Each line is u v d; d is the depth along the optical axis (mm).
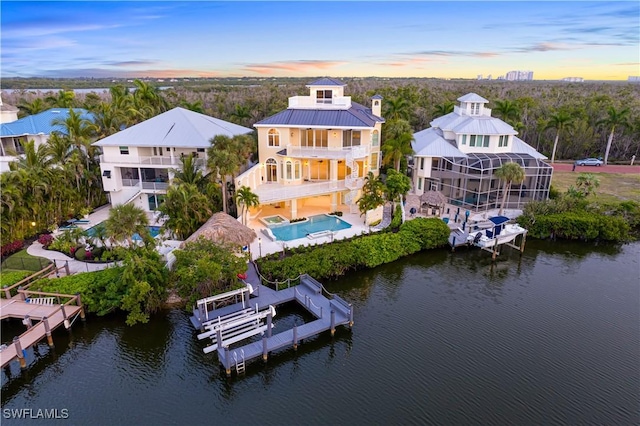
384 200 37281
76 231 30141
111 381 20125
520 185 42219
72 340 22781
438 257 34156
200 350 22047
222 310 24297
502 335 23781
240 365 20562
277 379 20500
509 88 137625
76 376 20422
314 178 43062
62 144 37688
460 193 42781
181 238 32156
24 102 61594
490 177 40594
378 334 23797
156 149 38500
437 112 68375
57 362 21281
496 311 26344
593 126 74500
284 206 41656
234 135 40094
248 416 18234
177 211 31578
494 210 42312
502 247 36594
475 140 44688
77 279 25078
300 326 23266
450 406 18672
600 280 30750
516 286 29688
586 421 17922
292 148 39500
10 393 19500
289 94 98562
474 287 29438
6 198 30188
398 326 24578
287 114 41812
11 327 23609
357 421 17891
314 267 28969
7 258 29156
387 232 35219
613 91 125562
